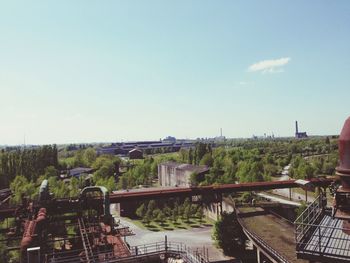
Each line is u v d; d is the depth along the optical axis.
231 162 128.75
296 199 97.62
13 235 46.94
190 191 68.94
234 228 67.69
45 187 47.78
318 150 184.38
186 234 82.50
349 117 22.48
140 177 142.25
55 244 49.81
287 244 50.41
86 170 147.88
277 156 163.25
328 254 18.03
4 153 123.75
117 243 38.16
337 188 22.45
